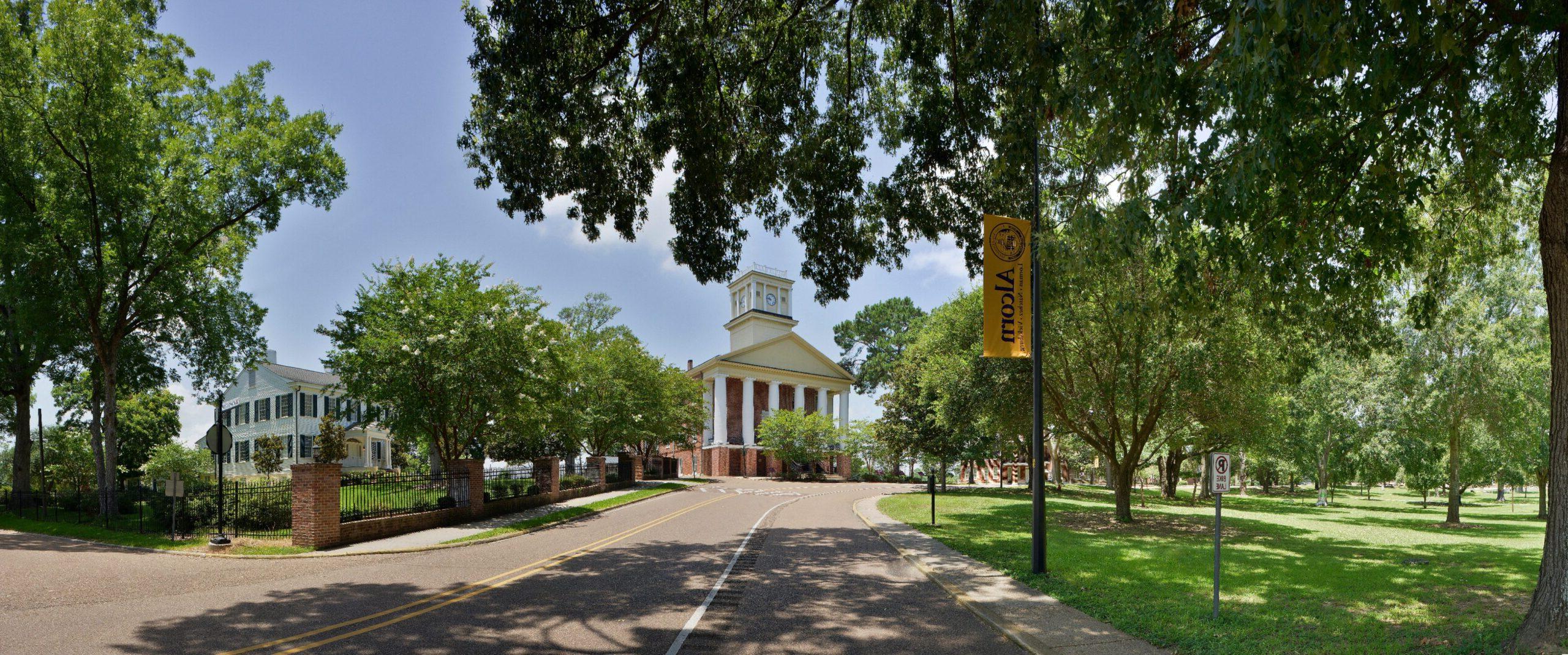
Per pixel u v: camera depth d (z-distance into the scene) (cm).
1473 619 830
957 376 2489
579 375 3175
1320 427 3422
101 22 2109
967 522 2180
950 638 783
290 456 4822
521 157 1359
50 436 3897
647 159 1473
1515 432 2681
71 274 2298
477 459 2264
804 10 1339
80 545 1625
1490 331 2539
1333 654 695
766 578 1160
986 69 1085
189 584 1089
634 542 1673
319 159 2500
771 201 1641
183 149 2358
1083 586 1073
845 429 6006
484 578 1145
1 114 2064
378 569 1250
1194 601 967
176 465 3744
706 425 6003
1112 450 2289
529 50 1144
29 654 678
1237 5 632
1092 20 813
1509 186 1147
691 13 1295
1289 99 701
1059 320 1988
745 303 7125
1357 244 1144
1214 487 878
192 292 2650
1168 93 784
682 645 732
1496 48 816
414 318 2373
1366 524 2583
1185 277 913
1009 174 1337
